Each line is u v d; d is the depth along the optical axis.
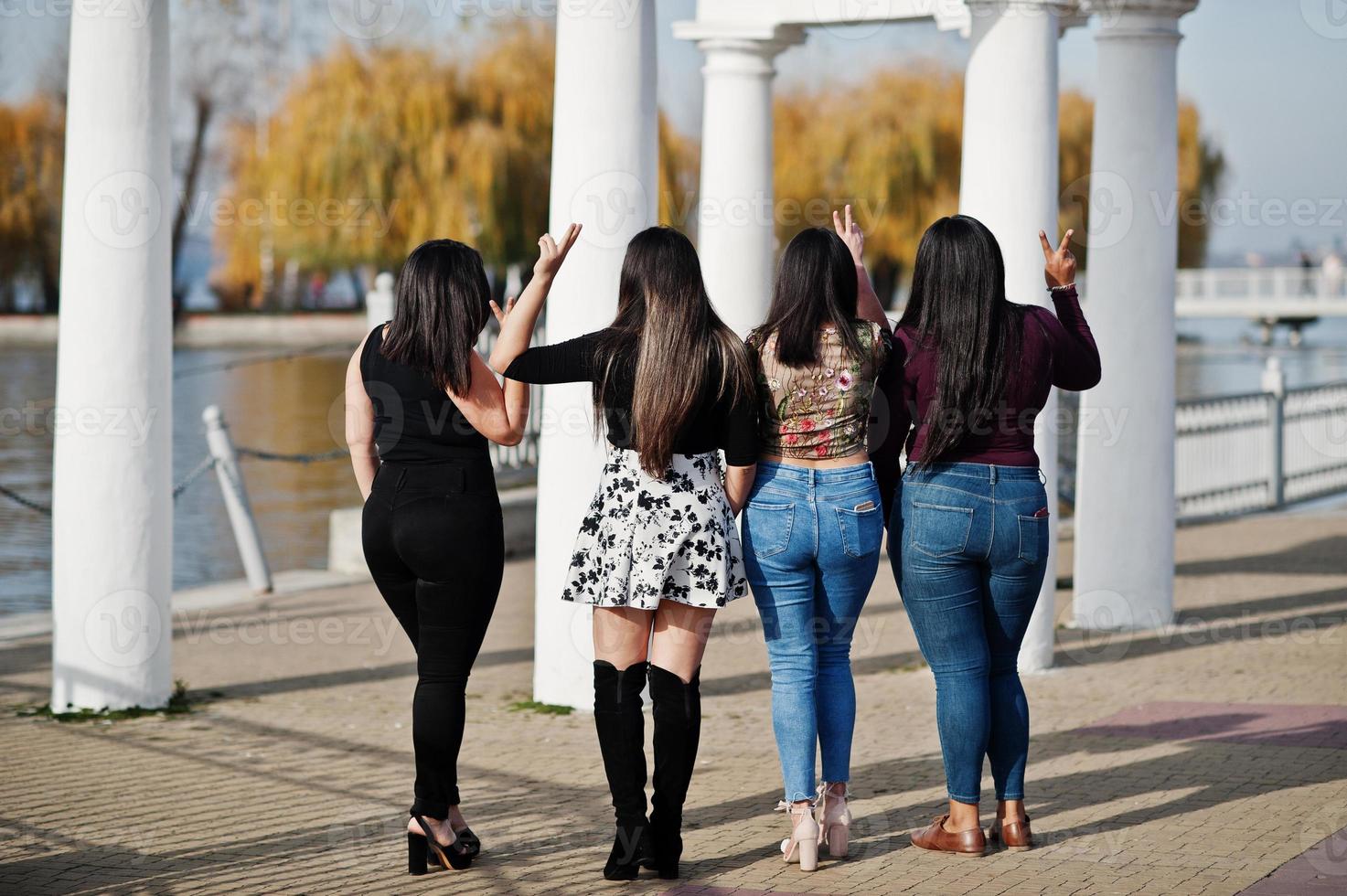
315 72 33.16
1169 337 8.59
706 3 10.04
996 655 4.52
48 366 31.09
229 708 6.75
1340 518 14.36
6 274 40.12
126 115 6.34
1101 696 6.86
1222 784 5.23
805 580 4.38
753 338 4.39
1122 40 8.33
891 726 6.33
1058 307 4.60
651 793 5.21
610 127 6.34
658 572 4.13
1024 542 4.36
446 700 4.27
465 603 4.28
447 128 32.12
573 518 6.58
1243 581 10.44
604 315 6.40
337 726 6.38
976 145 7.19
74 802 5.14
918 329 4.37
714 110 10.19
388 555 4.32
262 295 45.84
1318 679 7.15
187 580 11.03
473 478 4.30
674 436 4.13
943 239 4.32
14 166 39.16
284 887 4.18
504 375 4.26
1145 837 4.58
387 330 4.42
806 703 4.36
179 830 4.79
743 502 4.34
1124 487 8.61
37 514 14.48
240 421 22.47
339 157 31.89
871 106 36.69
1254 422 15.28
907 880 4.16
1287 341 48.97
